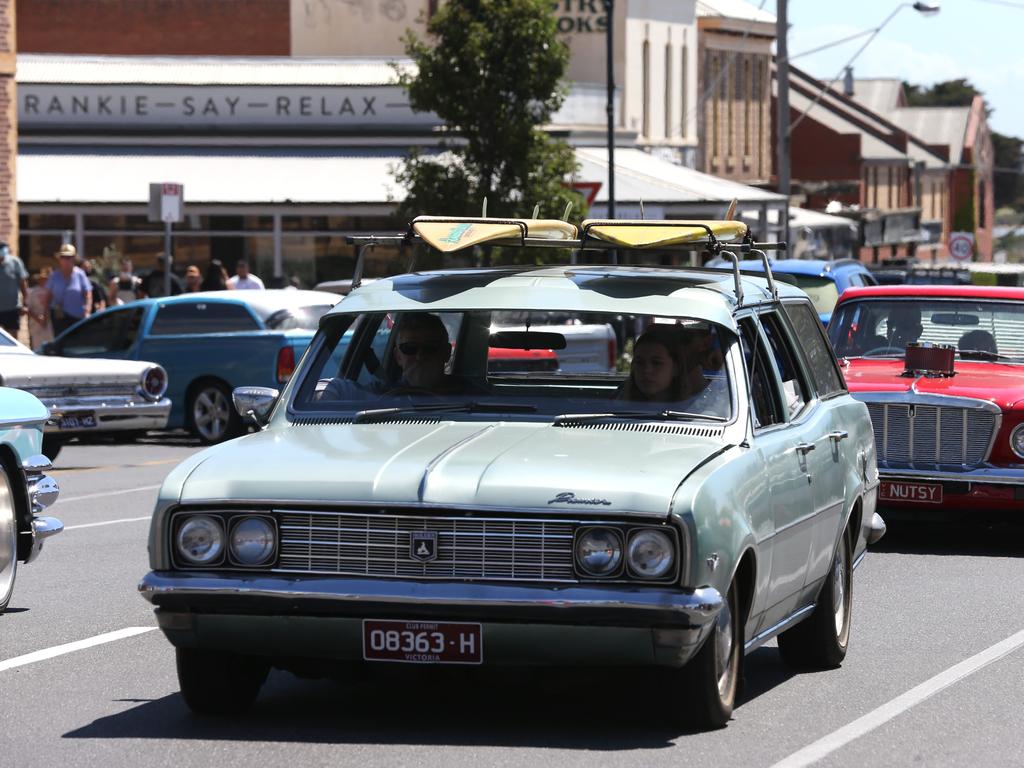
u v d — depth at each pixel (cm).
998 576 2797
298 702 1792
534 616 1518
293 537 1572
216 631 1590
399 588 1537
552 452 1617
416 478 1559
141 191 8806
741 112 15225
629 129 10994
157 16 12312
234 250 9038
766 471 1717
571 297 1809
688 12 13462
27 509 2377
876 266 8050
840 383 2206
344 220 9038
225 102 9250
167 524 1598
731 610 1656
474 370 1930
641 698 1784
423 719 1709
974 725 1753
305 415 1792
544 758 1555
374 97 9275
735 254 1881
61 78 9350
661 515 1516
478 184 7544
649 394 1761
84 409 4369
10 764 1546
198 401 5331
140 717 1730
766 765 1549
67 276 6228
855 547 2169
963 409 3081
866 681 1967
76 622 2308
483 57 7375
